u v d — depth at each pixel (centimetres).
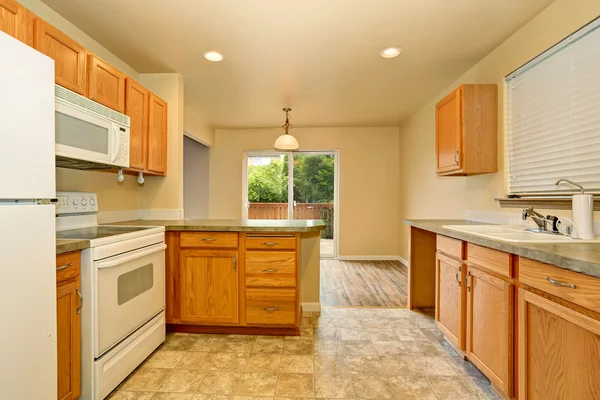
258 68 289
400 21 212
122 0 189
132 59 270
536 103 210
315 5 194
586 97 174
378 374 187
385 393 168
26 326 108
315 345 225
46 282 116
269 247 235
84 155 179
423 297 301
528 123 218
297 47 249
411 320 272
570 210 182
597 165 168
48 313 117
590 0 169
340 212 547
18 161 104
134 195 293
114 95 216
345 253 547
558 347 119
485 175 266
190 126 446
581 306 108
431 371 190
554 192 196
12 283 103
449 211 341
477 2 192
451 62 278
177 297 240
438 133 283
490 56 258
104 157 198
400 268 478
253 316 237
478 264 176
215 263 238
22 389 107
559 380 118
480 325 173
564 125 188
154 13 203
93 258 154
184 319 240
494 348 159
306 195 563
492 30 224
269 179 566
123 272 176
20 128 105
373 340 233
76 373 149
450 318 211
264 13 202
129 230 200
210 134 536
